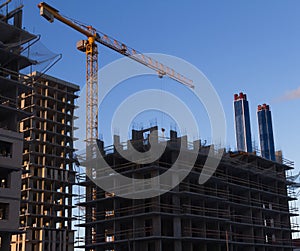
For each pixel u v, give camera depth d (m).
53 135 113.00
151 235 70.12
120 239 73.38
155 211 69.81
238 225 81.94
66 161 113.12
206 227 78.00
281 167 100.44
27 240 99.06
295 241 104.75
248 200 86.69
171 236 71.31
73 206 109.00
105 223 76.19
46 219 105.38
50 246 102.12
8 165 52.38
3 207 51.81
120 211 74.94
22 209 104.94
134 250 69.62
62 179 110.38
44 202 104.62
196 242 74.25
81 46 125.25
